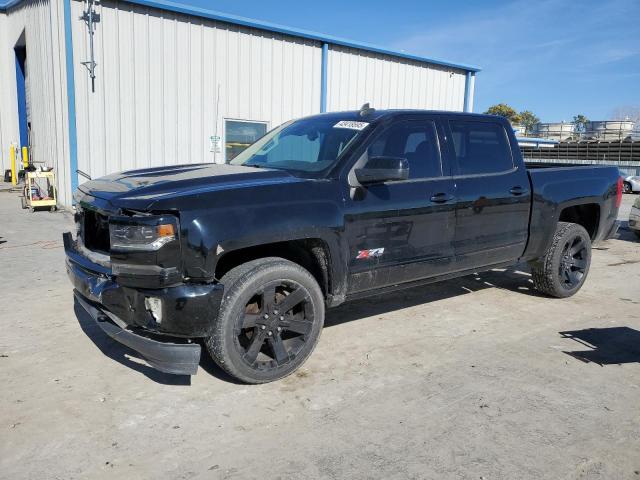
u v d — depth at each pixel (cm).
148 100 1151
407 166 368
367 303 554
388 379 376
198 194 325
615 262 800
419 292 599
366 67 1505
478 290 612
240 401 341
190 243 315
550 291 572
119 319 344
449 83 1717
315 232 363
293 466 274
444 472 270
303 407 335
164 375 375
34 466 271
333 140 422
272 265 351
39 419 315
